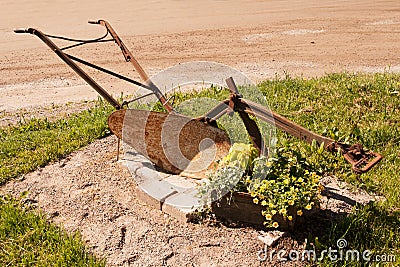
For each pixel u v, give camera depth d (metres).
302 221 4.57
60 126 7.27
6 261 4.25
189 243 4.44
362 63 11.43
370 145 6.17
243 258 4.23
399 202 4.93
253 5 19.16
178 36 14.39
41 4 19.56
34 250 4.39
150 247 4.42
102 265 4.14
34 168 5.91
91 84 5.36
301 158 4.73
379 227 4.52
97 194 5.27
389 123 6.86
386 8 18.22
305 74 10.55
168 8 18.69
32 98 9.43
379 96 7.74
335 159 5.61
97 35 14.45
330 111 7.26
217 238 4.48
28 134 6.89
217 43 13.55
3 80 10.77
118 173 5.66
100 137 6.72
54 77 10.92
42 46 13.60
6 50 13.30
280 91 8.28
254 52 12.59
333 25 15.63
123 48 5.67
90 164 5.90
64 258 4.22
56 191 5.39
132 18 16.92
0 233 4.60
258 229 4.54
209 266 4.16
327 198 5.05
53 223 4.81
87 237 4.60
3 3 19.89
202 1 20.14
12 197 5.25
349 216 4.58
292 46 13.16
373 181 5.36
